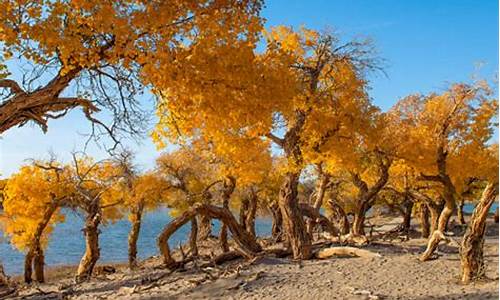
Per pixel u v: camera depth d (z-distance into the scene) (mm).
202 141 27031
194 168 34438
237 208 47906
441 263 19641
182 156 34156
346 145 21672
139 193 30203
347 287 15531
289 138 20766
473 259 15211
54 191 25078
